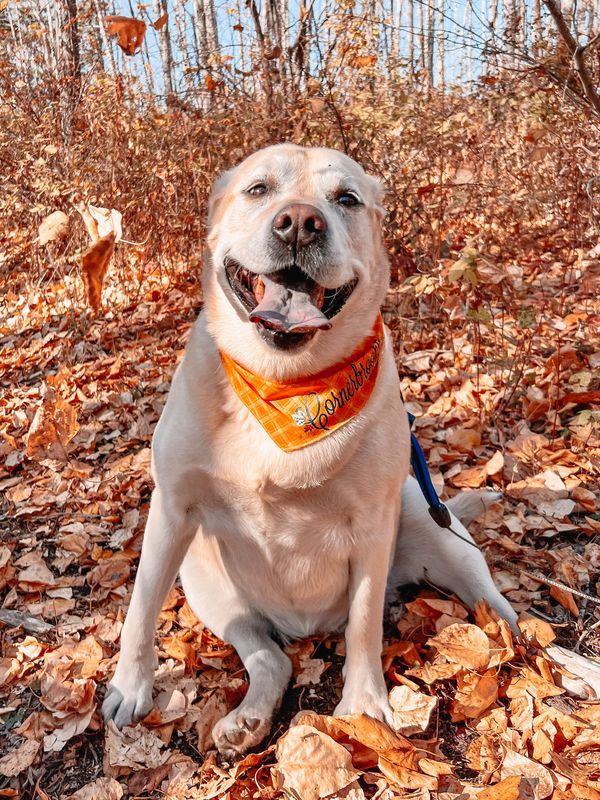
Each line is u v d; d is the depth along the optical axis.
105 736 0.67
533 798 0.58
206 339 0.71
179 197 1.83
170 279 1.88
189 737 0.68
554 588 0.83
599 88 1.24
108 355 1.60
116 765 0.64
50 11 2.90
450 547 0.82
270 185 0.71
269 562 0.72
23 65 2.25
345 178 0.72
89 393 1.42
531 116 1.56
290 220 0.62
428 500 0.79
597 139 1.62
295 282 0.65
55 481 1.12
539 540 0.93
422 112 1.78
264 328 0.64
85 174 1.75
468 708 0.67
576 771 0.60
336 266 0.64
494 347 1.37
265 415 0.65
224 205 0.74
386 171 1.66
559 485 1.00
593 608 0.82
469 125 1.78
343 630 0.81
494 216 1.78
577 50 1.04
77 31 2.25
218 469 0.67
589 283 1.49
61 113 2.03
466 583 0.81
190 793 0.61
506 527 0.94
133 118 1.93
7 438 1.26
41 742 0.67
